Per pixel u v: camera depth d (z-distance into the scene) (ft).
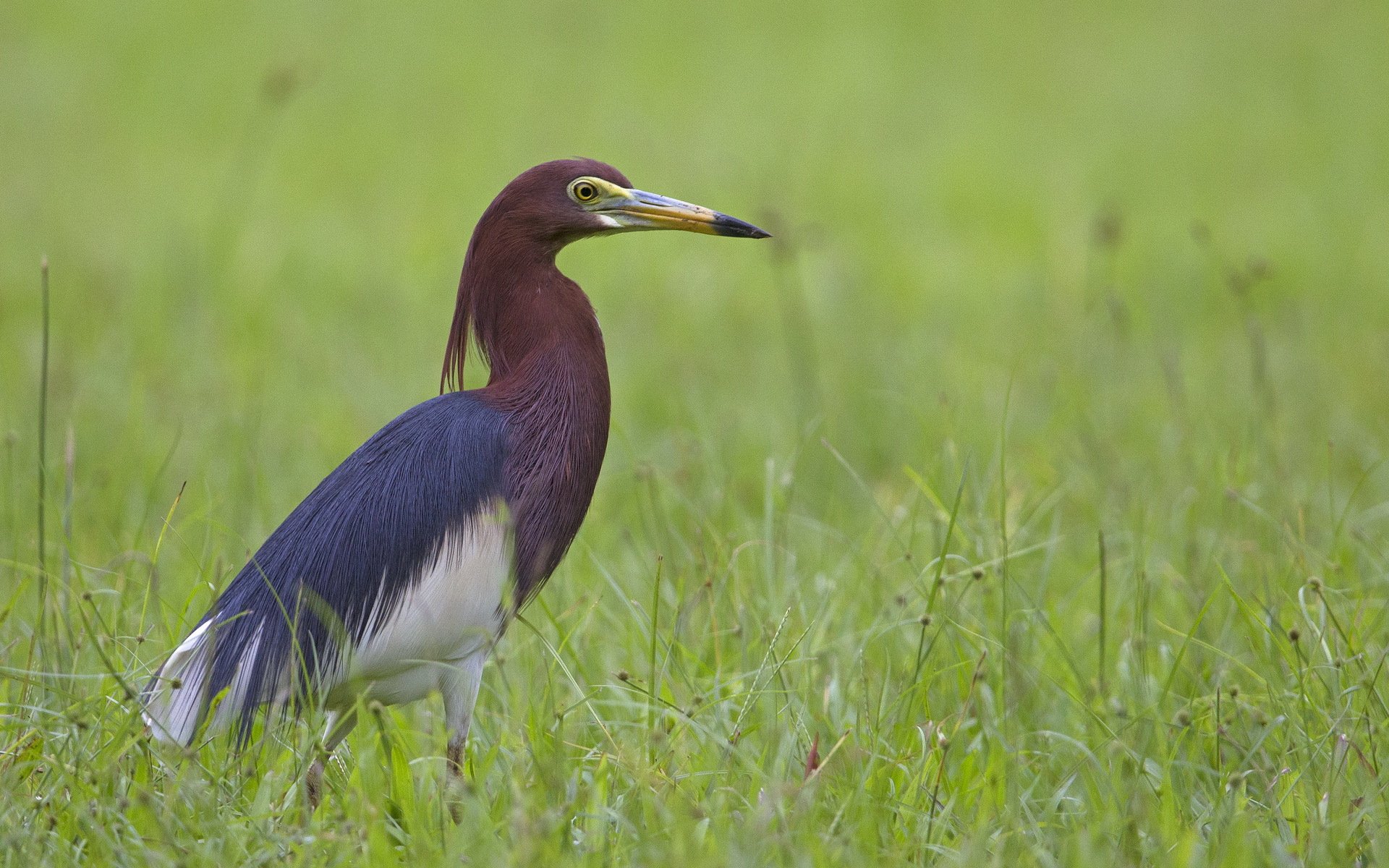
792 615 31.12
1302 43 121.90
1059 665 30.81
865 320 60.44
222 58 118.01
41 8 131.13
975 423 47.01
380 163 91.50
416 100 107.96
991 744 27.09
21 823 23.18
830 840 22.40
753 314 62.18
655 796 23.98
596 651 30.94
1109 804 24.54
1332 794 24.25
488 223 29.43
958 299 65.00
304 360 54.54
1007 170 90.89
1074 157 93.71
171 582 34.35
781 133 98.58
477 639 26.61
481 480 26.81
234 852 22.54
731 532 35.04
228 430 44.21
